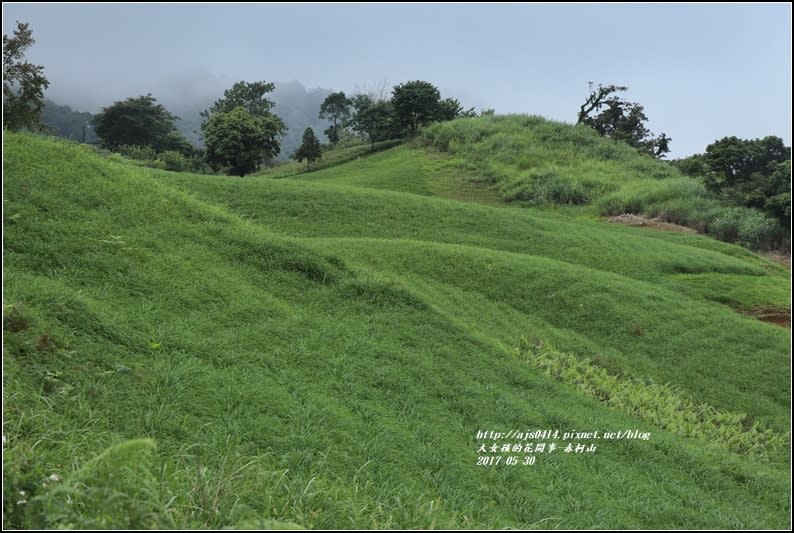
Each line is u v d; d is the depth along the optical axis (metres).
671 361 15.02
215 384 7.11
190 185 22.27
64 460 4.88
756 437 12.07
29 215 9.38
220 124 51.12
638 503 7.03
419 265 17.53
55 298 7.29
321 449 6.53
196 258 10.61
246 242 11.95
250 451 6.09
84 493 3.89
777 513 8.07
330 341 9.44
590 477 7.57
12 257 8.20
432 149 50.91
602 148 46.00
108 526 3.56
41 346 6.43
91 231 9.75
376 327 10.59
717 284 20.34
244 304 9.59
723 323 16.77
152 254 9.97
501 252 19.86
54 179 10.95
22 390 5.77
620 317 16.48
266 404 7.02
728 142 41.22
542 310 16.64
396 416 7.91
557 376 12.20
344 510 5.17
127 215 10.95
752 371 14.68
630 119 62.94
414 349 10.25
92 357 6.75
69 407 5.87
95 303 7.79
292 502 5.13
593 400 11.20
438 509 5.79
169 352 7.54
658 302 17.59
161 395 6.55
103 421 5.80
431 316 11.71
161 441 5.80
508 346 13.27
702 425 12.17
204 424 6.29
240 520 3.84
